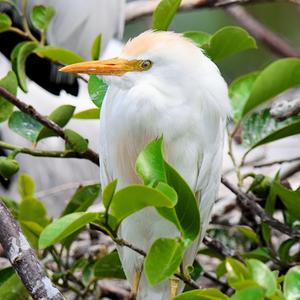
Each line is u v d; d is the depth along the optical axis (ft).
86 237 22.70
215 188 17.04
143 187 12.61
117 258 18.10
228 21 32.63
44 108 31.24
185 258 17.02
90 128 31.73
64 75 24.84
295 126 17.35
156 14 17.67
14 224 13.96
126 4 28.76
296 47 33.60
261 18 33.88
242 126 18.88
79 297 20.12
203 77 15.81
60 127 17.43
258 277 12.30
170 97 15.71
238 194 17.81
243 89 18.98
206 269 21.76
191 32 18.34
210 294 12.82
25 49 18.45
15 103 16.92
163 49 15.55
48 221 19.56
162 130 15.87
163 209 13.17
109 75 15.58
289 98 26.08
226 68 32.89
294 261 19.13
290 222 18.71
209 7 26.35
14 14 25.26
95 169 32.73
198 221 13.11
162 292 17.16
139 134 15.99
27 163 31.45
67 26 26.22
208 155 16.49
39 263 13.67
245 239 20.72
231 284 12.17
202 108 15.90
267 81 17.24
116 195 12.80
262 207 19.03
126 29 34.06
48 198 30.68
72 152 17.39
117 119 16.10
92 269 19.43
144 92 15.61
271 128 18.84
